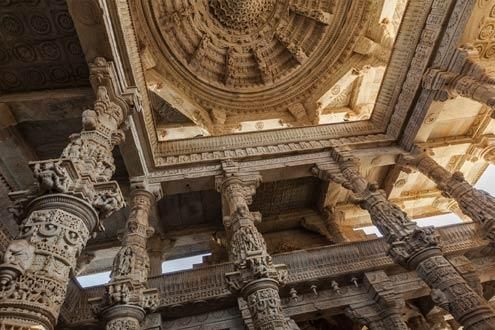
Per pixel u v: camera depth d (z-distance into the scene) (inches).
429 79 456.8
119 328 270.4
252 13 723.4
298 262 421.7
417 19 465.7
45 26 333.7
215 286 390.6
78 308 368.2
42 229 179.0
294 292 384.2
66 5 319.9
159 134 577.6
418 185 622.2
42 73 370.3
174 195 557.3
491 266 419.2
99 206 211.2
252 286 282.5
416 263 322.0
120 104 330.3
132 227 387.9
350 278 404.8
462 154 583.8
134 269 327.6
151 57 603.2
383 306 378.9
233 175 464.1
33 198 194.7
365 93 660.7
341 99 684.7
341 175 481.1
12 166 430.0
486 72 402.6
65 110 377.1
